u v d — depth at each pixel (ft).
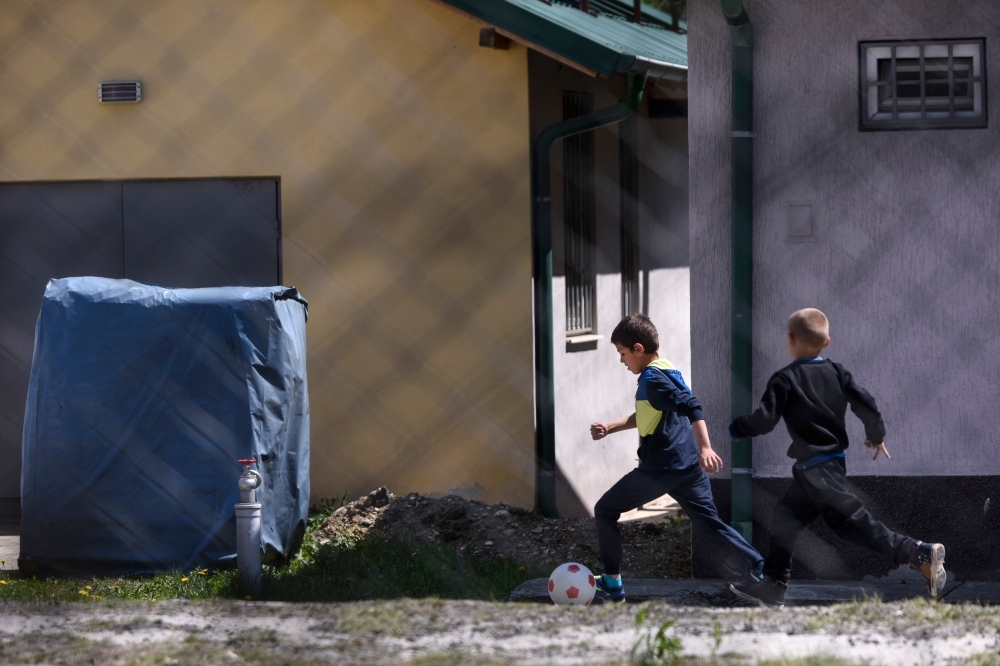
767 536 62.34
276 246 85.56
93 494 63.93
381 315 83.97
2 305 87.92
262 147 84.74
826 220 61.62
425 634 39.91
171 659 36.83
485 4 77.46
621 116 81.61
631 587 61.46
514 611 42.78
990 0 60.03
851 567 62.13
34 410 64.54
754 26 61.36
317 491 84.74
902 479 61.62
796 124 61.46
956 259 61.05
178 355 64.64
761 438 62.44
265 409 64.95
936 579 50.75
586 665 36.17
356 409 84.43
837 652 37.83
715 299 62.49
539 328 82.79
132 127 85.87
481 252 82.53
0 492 88.07
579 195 93.50
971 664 36.60
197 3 84.74
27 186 87.51
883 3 60.54
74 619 41.63
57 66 86.17
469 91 82.02
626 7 118.62
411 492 83.82
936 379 61.36
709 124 62.23
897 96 61.05
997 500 61.05
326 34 83.56
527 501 82.33
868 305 61.62
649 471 55.36
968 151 60.70
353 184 83.97
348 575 64.44
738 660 36.78
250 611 42.70
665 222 115.96
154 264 86.58
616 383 101.19
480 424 82.89
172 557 63.77
